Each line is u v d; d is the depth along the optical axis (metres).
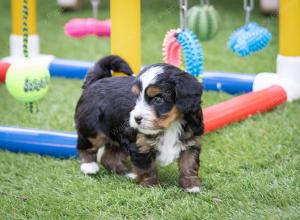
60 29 9.20
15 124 5.20
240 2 10.28
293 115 5.14
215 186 3.83
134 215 3.50
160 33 8.66
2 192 3.84
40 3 10.96
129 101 3.70
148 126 3.43
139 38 4.62
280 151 4.35
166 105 3.45
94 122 3.91
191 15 5.22
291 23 5.48
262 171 4.03
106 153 4.19
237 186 3.77
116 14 4.52
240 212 3.39
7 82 4.25
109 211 3.54
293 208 3.38
